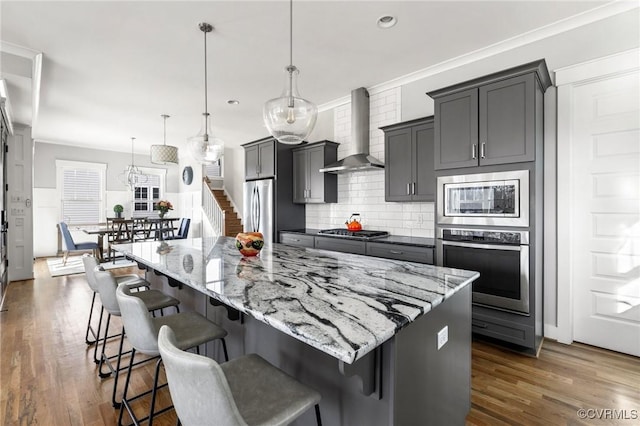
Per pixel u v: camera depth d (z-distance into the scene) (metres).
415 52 3.24
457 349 1.57
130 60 3.39
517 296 2.58
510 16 2.65
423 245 3.13
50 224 7.52
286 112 2.14
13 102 3.86
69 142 7.58
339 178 4.72
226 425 0.84
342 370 1.00
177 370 0.87
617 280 2.58
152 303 2.20
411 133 3.58
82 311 3.70
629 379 2.21
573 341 2.79
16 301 4.06
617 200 2.57
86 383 2.22
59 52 3.21
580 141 2.72
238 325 1.87
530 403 1.96
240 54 3.28
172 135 6.81
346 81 3.98
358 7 2.52
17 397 2.06
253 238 2.31
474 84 2.77
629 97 2.52
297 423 1.48
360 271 1.81
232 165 8.94
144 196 9.03
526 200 2.52
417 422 1.23
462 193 2.87
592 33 2.64
